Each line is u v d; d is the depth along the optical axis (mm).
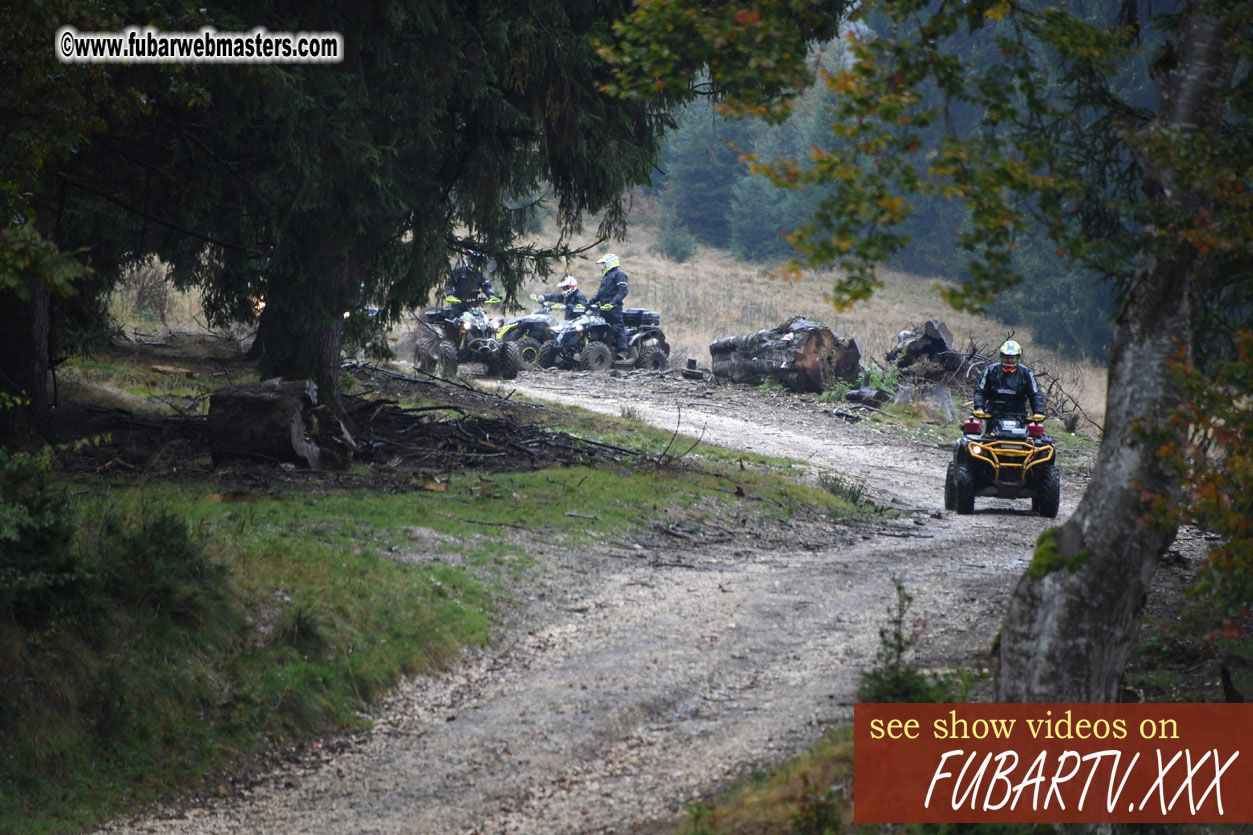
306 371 37750
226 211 34094
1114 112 15914
